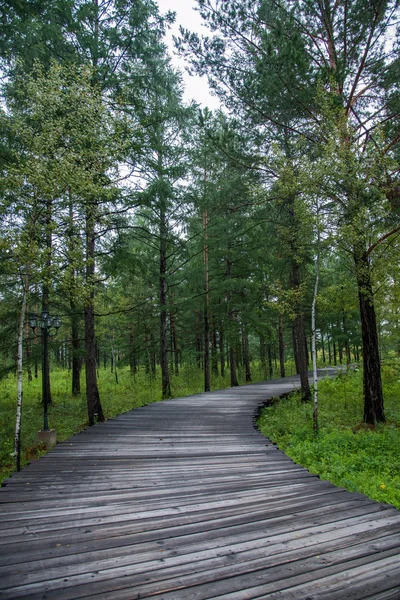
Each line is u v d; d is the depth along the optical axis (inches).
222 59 412.8
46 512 161.8
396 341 829.8
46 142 299.0
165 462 248.5
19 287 431.8
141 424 389.7
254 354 1390.3
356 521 144.7
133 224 704.4
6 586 105.3
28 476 217.6
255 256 770.2
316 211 373.1
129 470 229.5
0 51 345.4
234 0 383.6
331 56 419.2
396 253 394.3
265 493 182.9
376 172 360.8
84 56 427.8
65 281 313.4
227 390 728.3
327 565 112.4
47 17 393.4
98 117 335.6
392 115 406.9
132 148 430.6
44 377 389.4
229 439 321.1
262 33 394.9
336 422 441.7
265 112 428.1
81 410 568.1
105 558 120.3
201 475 218.4
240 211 518.0
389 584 103.0
